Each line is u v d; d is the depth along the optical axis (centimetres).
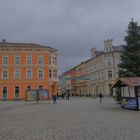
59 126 1439
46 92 4953
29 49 7275
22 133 1213
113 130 1238
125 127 1333
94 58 9438
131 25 3541
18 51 7225
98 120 1688
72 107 3158
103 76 8569
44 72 7306
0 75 7106
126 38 3544
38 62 7306
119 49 8331
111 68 8281
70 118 1858
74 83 11800
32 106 3694
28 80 7212
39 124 1548
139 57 3450
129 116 1942
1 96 7050
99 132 1191
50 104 4172
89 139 1019
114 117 1873
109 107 3056
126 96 2839
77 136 1096
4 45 7169
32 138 1072
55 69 7594
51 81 7388
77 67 11962
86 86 10438
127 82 2652
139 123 1495
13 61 7194
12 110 2883
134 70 3472
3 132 1258
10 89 7112
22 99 7094
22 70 7212
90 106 3288
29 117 2011
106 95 8325
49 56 7481
